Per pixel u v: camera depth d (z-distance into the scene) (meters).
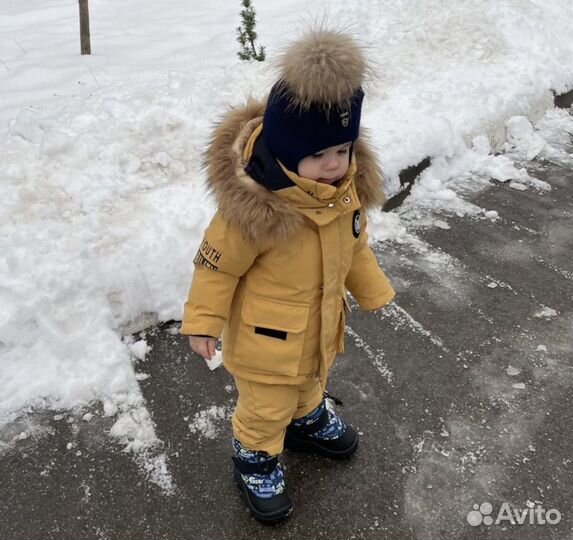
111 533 2.07
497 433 2.42
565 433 2.43
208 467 2.29
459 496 2.20
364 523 2.11
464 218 3.74
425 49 4.92
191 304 1.77
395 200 3.77
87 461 2.30
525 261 3.40
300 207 1.67
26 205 2.99
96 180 3.20
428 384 2.64
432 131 4.02
